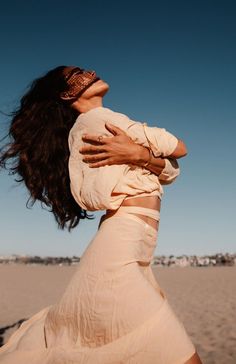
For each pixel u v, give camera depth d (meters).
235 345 7.77
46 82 2.39
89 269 1.84
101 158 2.04
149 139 2.06
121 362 1.65
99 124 2.12
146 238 1.94
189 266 68.62
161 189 2.10
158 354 1.61
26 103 2.44
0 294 20.03
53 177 2.43
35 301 16.67
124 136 2.04
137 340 1.64
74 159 2.15
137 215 1.95
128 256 1.81
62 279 33.34
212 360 6.75
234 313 12.10
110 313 1.72
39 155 2.41
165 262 71.50
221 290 20.70
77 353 1.74
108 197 1.95
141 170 2.04
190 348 1.62
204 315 12.05
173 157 2.14
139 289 1.73
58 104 2.40
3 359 1.90
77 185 2.11
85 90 2.35
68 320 1.82
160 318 1.65
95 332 1.74
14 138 2.45
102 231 1.93
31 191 2.47
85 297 1.79
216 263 69.00
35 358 1.86
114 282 1.76
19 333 2.07
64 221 2.54
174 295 18.62
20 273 45.16
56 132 2.41
